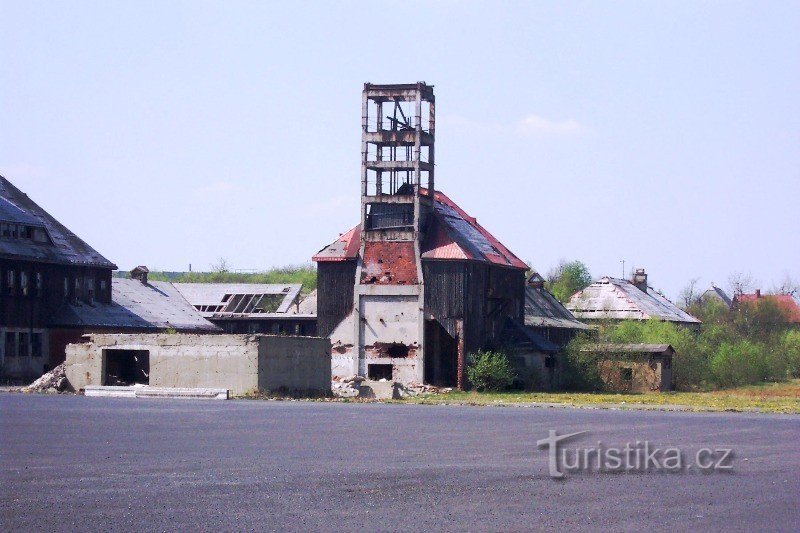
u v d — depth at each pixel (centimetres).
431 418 4253
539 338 8762
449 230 8250
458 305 7994
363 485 2158
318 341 6650
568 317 10644
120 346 6175
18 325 7975
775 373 10456
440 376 8244
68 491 2052
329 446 2905
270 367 6069
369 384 7244
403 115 8281
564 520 1809
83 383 6275
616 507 1933
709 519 1830
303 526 1739
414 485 2166
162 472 2319
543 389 8419
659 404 6078
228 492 2056
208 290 11144
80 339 7406
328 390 6775
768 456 2791
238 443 2956
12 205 8331
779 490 2156
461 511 1883
